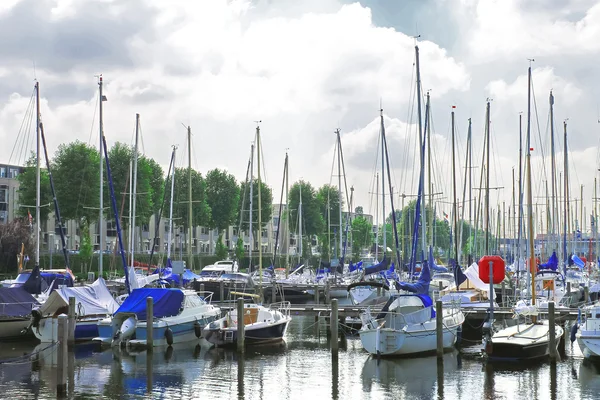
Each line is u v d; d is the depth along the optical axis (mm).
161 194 101250
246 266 107562
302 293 69000
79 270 85875
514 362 33375
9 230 80125
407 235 90562
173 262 48250
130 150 91625
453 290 49781
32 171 87000
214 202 113375
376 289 52844
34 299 41250
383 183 67500
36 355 35531
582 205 87875
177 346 38312
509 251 101812
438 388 28359
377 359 34312
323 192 128625
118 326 38000
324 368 32500
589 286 58688
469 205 69250
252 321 39719
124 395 27297
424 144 52562
